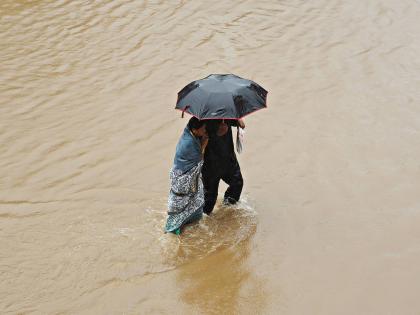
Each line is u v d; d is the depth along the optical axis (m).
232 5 12.34
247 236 6.00
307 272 5.52
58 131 8.09
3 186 6.90
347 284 5.36
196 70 9.78
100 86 9.28
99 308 5.10
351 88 9.20
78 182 6.97
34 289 5.33
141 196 6.68
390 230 6.07
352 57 10.22
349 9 12.21
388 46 10.59
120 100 8.90
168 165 7.32
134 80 9.47
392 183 6.85
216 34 11.07
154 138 7.94
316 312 5.05
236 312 5.05
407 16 11.84
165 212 6.39
